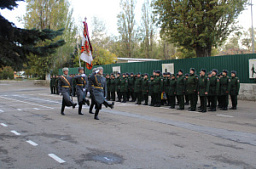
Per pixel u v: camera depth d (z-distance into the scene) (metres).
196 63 16.50
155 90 13.02
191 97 11.48
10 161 4.82
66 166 4.56
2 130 7.37
